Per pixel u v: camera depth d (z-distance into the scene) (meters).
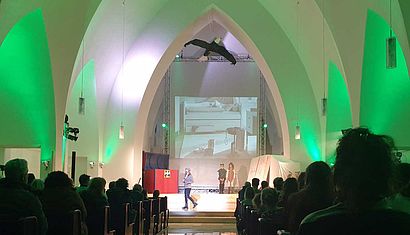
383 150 2.02
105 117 19.20
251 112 26.72
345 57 14.20
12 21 11.28
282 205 6.61
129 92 19.05
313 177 4.18
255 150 26.59
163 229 15.20
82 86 17.67
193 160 26.59
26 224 4.20
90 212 7.05
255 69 26.73
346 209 2.02
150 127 26.55
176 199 21.88
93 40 16.02
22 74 13.88
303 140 19.17
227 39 26.42
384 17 11.38
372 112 14.07
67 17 13.45
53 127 14.30
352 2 13.13
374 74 13.79
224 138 26.66
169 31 18.78
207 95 26.73
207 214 18.41
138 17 17.69
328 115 18.05
